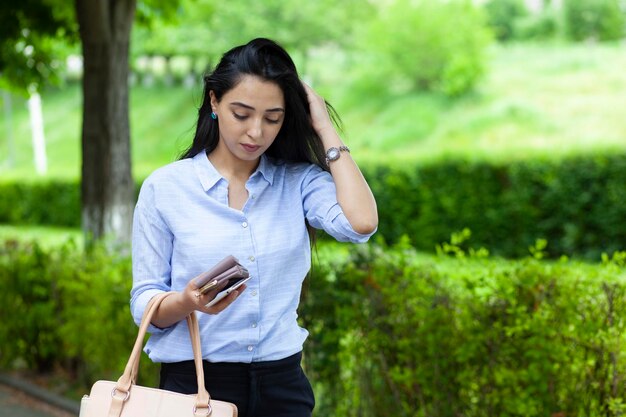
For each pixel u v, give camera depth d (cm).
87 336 493
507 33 2484
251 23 2552
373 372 362
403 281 354
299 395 218
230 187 215
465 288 340
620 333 305
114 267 485
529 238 1004
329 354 375
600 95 1900
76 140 2633
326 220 216
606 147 955
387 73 2300
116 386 203
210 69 225
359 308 361
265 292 210
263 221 213
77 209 1636
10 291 566
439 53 2198
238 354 209
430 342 330
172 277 213
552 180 977
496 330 317
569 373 310
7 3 647
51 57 719
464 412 335
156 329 211
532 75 2105
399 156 1127
